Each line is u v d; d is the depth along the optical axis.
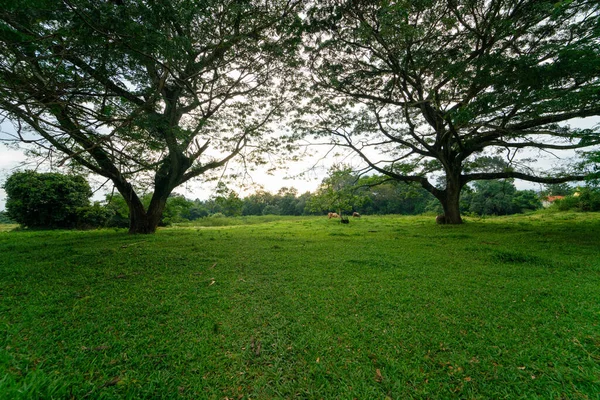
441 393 1.79
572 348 2.25
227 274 4.64
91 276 4.48
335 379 1.94
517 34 8.11
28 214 16.64
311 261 5.59
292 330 2.64
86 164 7.98
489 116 9.23
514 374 1.95
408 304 3.25
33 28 4.32
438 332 2.56
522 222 14.48
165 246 7.41
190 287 3.95
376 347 2.32
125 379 1.94
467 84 7.27
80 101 5.64
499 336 2.47
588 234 8.66
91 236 10.13
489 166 15.06
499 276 4.39
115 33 4.23
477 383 1.87
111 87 5.78
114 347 2.36
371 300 3.40
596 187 6.65
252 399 1.77
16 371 2.01
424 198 39.91
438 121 12.77
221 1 5.56
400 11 6.56
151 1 4.34
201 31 5.95
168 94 8.63
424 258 5.80
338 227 14.99
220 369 2.06
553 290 3.64
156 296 3.59
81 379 1.93
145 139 5.83
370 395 1.77
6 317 2.93
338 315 2.97
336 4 7.20
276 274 4.63
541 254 5.91
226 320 2.88
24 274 4.55
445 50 8.55
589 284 3.87
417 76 9.55
